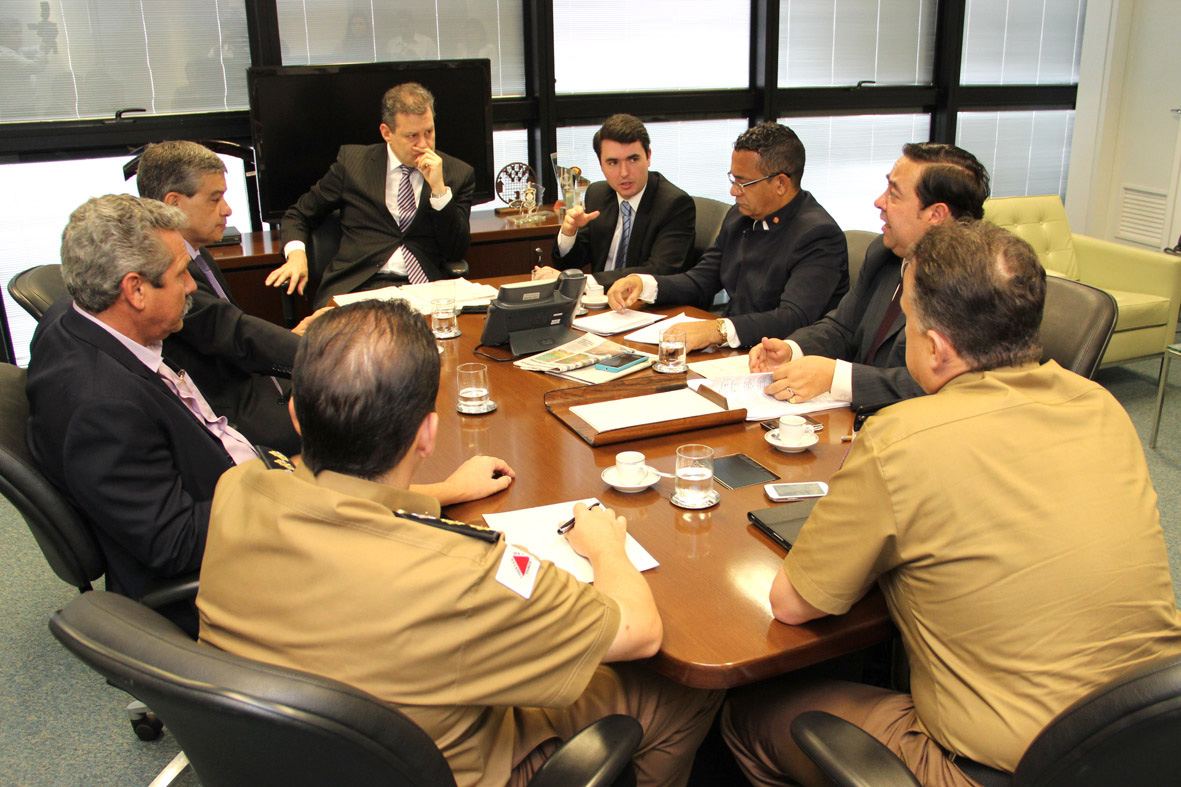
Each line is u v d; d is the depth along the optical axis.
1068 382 1.12
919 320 1.16
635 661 1.24
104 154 3.78
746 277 2.76
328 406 0.94
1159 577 1.04
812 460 1.64
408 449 0.99
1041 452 1.04
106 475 1.46
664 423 1.78
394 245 3.39
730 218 2.88
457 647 0.89
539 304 2.35
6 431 1.47
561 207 4.19
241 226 4.09
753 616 1.17
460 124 4.04
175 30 3.73
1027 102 5.47
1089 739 0.82
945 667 1.07
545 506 1.47
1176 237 4.79
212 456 1.68
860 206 5.40
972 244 1.12
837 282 2.59
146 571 1.56
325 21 3.96
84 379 1.50
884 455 1.05
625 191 3.34
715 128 4.97
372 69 3.79
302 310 3.58
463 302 2.82
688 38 4.71
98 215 1.56
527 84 4.45
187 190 2.20
